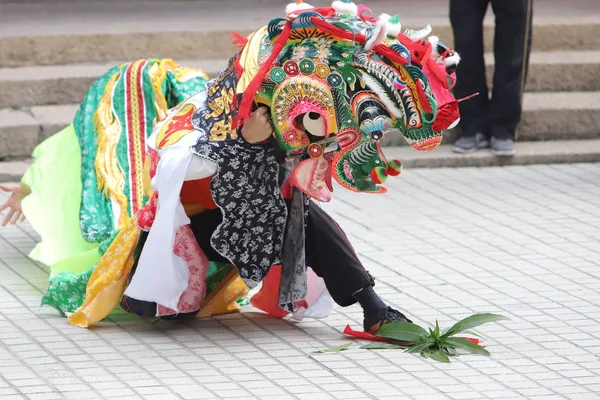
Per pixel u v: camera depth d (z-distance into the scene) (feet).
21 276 51.78
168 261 43.27
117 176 51.34
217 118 43.45
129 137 52.29
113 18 87.51
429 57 40.98
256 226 44.04
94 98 54.34
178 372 41.04
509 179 70.33
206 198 44.45
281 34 41.16
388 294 50.26
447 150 74.23
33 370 40.98
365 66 40.91
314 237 44.65
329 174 43.39
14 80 73.72
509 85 72.18
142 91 52.95
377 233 59.36
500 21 71.56
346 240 45.03
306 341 44.68
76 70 76.74
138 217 44.29
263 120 42.29
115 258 44.91
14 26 82.17
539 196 66.64
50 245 50.65
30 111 73.00
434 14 90.27
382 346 43.91
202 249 45.32
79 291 46.16
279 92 41.93
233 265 46.03
